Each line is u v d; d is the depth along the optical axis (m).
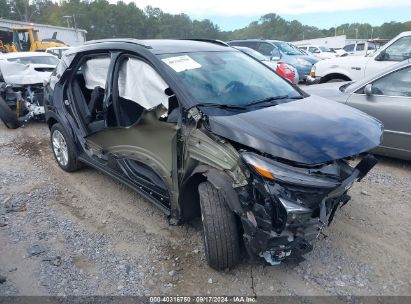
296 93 3.98
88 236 3.69
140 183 3.81
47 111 5.22
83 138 4.72
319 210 2.78
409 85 5.02
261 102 3.52
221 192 2.80
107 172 4.31
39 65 8.73
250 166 2.67
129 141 3.78
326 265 3.22
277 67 11.02
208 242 2.97
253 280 3.05
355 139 2.94
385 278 3.06
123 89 3.83
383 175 5.01
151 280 3.07
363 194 4.45
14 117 7.88
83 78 4.75
